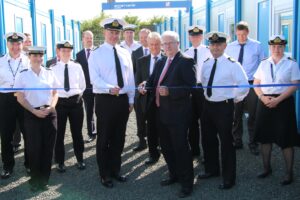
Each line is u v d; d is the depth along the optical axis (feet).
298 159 19.36
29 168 17.13
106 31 16.42
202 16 46.24
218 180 17.02
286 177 16.34
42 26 49.34
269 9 27.30
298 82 16.07
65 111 18.38
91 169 18.84
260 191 15.74
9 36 17.94
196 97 19.16
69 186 16.78
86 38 23.66
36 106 15.92
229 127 15.89
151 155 19.51
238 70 15.97
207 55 19.54
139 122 21.54
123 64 16.56
